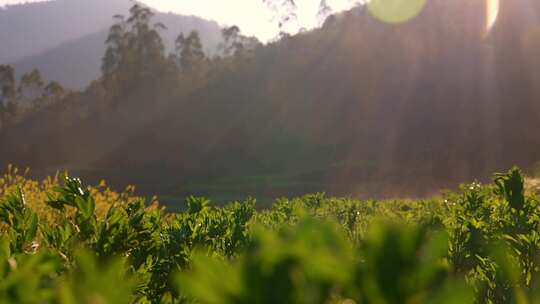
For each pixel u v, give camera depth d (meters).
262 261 0.35
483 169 56.91
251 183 65.31
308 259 0.36
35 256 0.65
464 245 2.34
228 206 4.18
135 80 115.62
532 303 0.62
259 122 102.38
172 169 95.56
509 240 1.78
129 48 116.25
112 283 0.44
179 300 1.05
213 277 0.35
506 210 3.07
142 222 1.92
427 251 0.37
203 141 103.50
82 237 1.70
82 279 0.44
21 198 1.64
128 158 105.00
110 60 116.94
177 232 2.17
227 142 101.75
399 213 4.34
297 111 101.06
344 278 0.35
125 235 1.72
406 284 0.36
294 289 0.35
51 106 121.75
